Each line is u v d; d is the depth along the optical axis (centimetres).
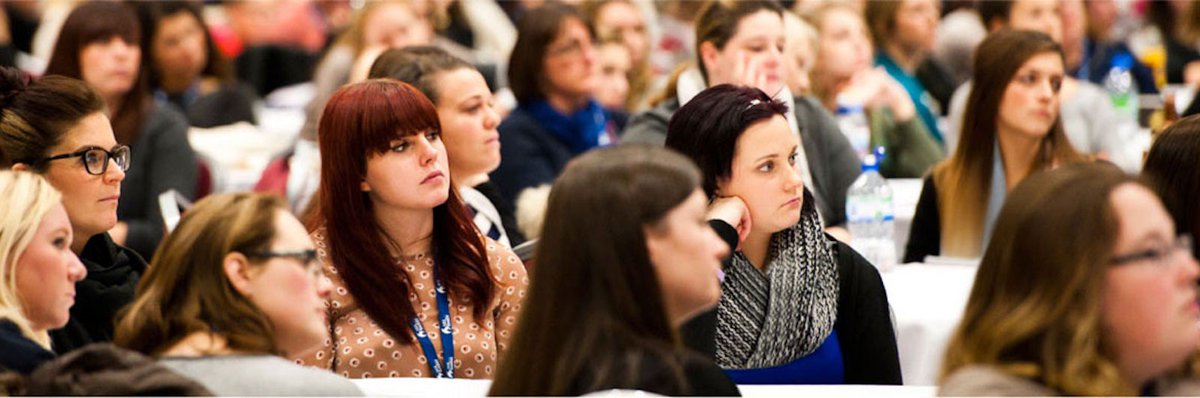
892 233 650
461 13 1377
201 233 337
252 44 1300
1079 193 306
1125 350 310
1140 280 304
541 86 757
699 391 306
